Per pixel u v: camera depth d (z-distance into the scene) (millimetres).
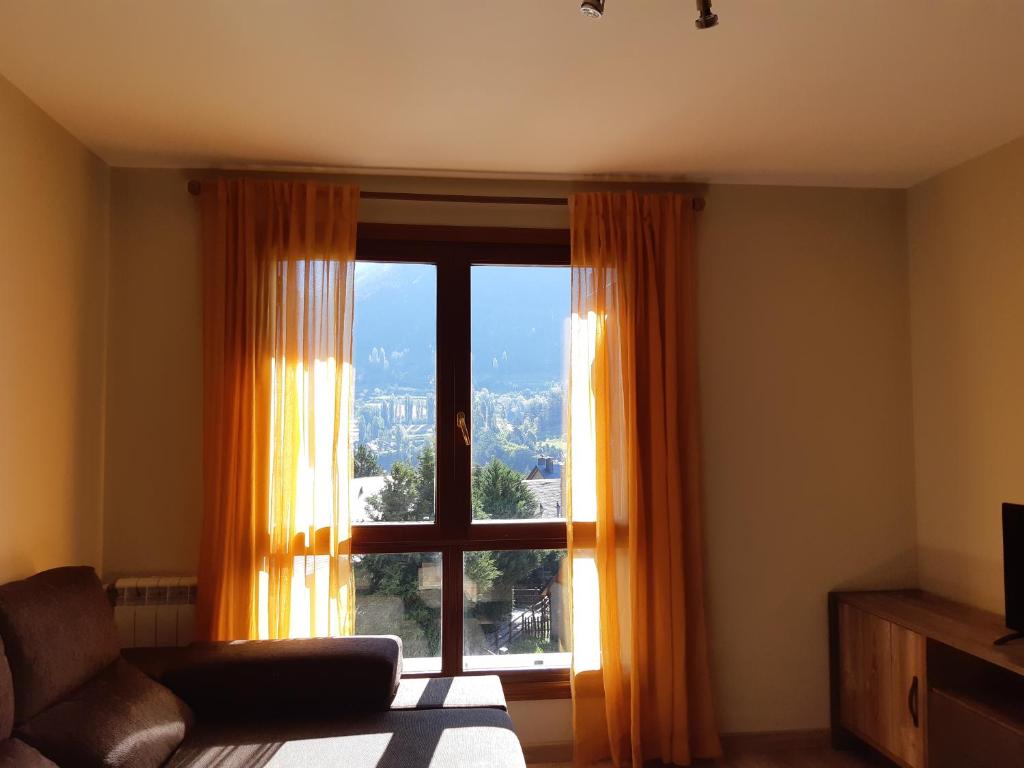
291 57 2285
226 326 3111
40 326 2625
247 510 3070
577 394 3307
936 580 3426
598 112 2699
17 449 2475
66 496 2822
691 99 2600
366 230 3320
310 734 2363
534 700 3281
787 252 3551
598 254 3332
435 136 2914
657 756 3205
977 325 3186
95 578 2471
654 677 3221
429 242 3396
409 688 2773
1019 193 2975
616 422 3309
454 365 3396
